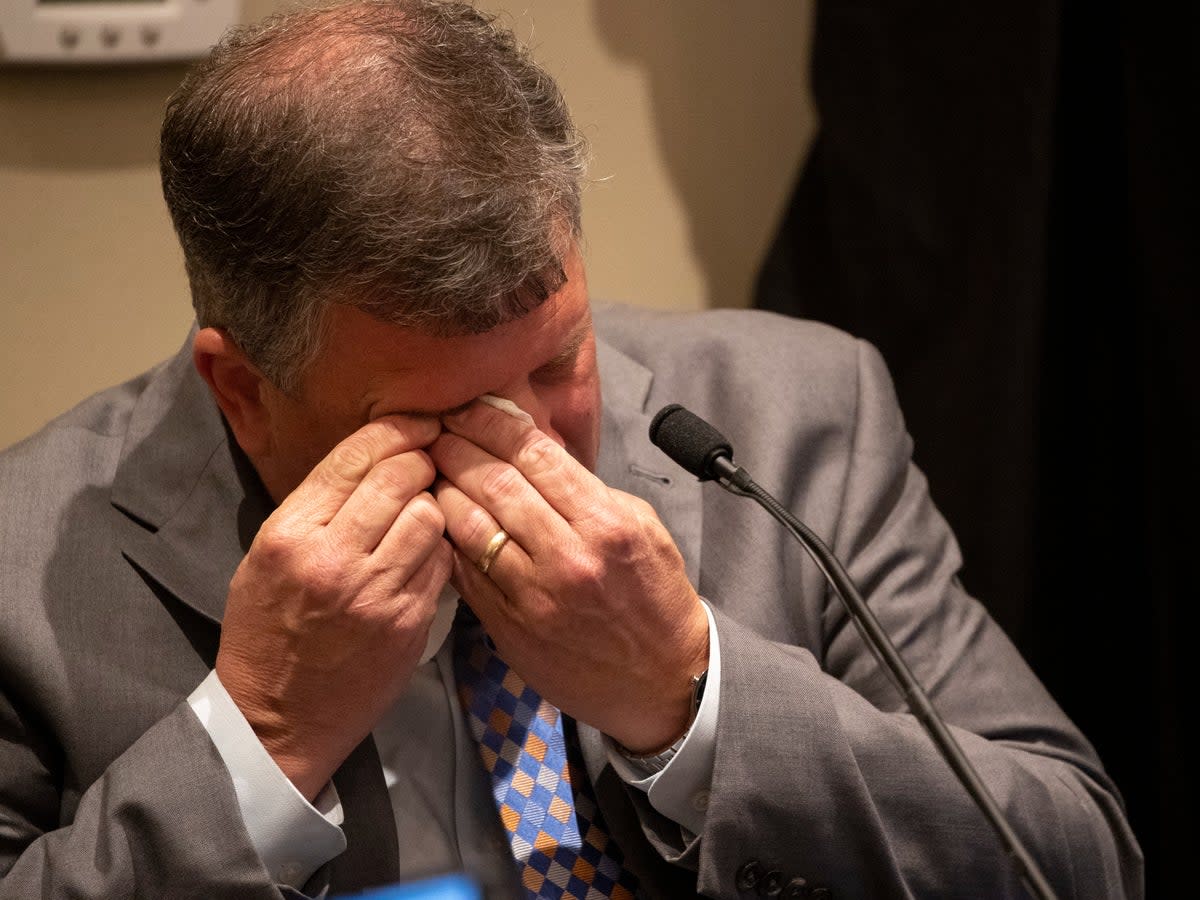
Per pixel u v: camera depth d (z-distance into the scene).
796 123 8.02
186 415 4.99
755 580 5.11
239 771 4.12
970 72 6.86
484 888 4.62
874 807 4.39
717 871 4.27
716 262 8.04
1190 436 6.87
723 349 5.79
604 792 4.57
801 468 5.45
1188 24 6.48
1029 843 4.64
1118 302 7.05
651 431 4.11
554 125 4.13
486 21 4.30
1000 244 6.87
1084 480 7.27
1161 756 7.25
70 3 6.54
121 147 6.91
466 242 3.79
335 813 4.23
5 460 5.02
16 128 6.75
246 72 4.03
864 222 7.22
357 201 3.79
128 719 4.48
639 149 7.80
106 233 6.98
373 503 4.02
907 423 7.27
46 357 7.00
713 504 5.31
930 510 5.77
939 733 3.41
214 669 4.35
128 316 7.08
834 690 4.68
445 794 4.77
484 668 4.89
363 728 4.19
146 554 4.70
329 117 3.85
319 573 3.97
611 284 7.91
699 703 4.32
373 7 4.22
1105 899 4.84
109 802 4.13
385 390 4.06
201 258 4.14
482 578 4.15
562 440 4.38
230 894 4.00
